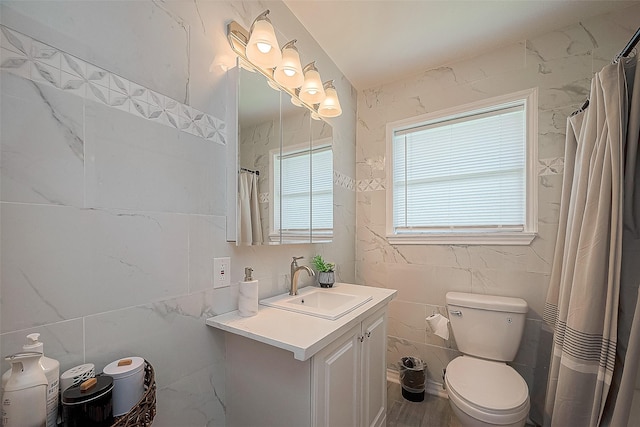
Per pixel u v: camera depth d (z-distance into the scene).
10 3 0.65
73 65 0.75
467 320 1.75
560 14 1.59
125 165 0.86
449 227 2.06
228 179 1.20
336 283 1.98
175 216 1.00
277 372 1.04
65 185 0.73
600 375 1.10
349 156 2.30
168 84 0.98
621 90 1.11
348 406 1.19
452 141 2.08
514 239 1.78
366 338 1.36
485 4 1.52
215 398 1.14
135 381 0.74
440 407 1.82
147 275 0.91
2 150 0.63
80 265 0.76
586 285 1.16
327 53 1.94
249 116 1.26
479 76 1.94
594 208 1.17
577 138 1.44
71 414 0.60
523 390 1.30
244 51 1.27
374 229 2.32
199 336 1.08
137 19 0.89
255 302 1.17
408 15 1.61
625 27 1.54
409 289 2.14
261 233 1.33
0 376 0.62
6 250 0.64
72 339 0.74
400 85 2.24
